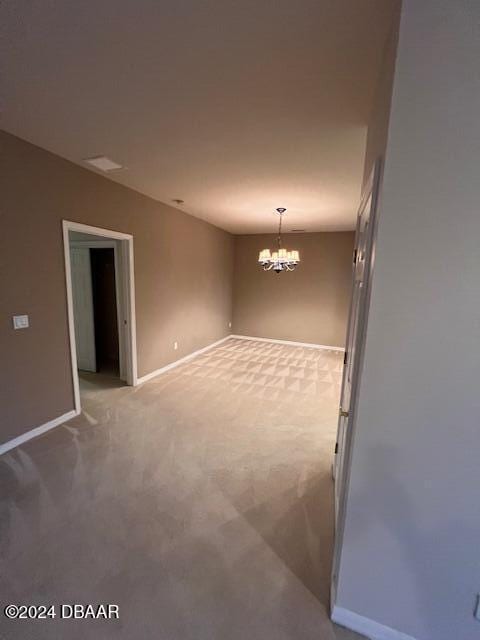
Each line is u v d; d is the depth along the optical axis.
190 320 5.20
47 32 1.26
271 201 3.96
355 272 1.80
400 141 0.90
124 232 3.46
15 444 2.47
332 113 1.87
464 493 1.01
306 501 1.97
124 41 1.31
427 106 0.86
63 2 1.12
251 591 1.39
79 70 1.51
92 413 3.14
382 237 0.96
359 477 1.12
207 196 3.78
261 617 1.28
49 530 1.69
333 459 2.40
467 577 1.06
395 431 1.05
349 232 6.02
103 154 2.56
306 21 1.19
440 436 1.00
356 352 1.29
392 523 1.11
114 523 1.75
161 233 4.16
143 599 1.34
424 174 0.89
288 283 6.55
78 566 1.48
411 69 0.85
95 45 1.34
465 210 0.87
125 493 1.99
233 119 1.97
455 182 0.87
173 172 2.95
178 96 1.73
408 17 0.84
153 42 1.32
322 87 1.62
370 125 1.76
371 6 1.10
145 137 2.24
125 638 1.20
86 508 1.85
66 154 2.58
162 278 4.30
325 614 1.29
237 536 1.69
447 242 0.90
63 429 2.79
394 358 1.01
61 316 2.79
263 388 3.96
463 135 0.84
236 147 2.38
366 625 1.22
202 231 5.31
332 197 3.69
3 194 2.23
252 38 1.29
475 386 0.95
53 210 2.62
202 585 1.41
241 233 6.72
